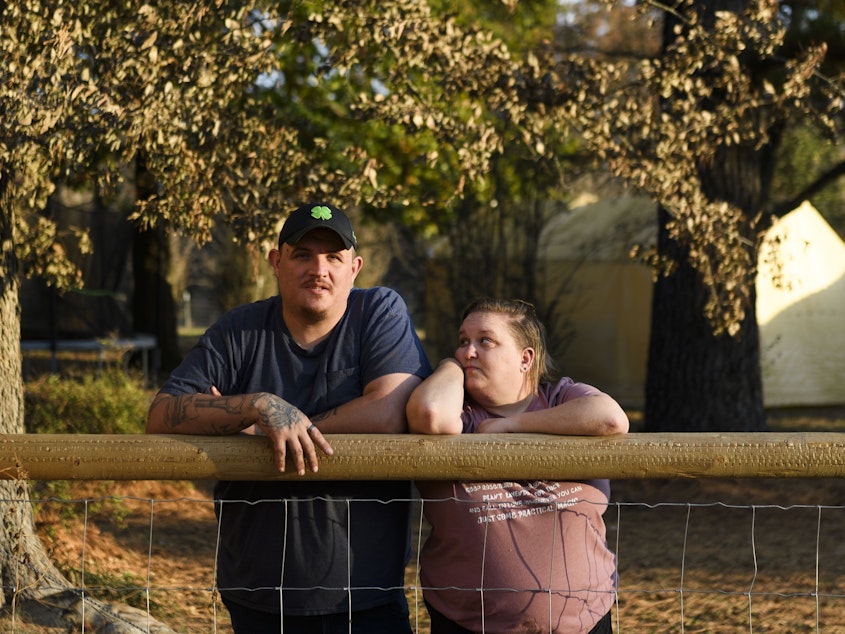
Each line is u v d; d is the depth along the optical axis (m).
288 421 2.29
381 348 2.50
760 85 9.32
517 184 12.67
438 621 2.48
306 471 2.33
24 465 2.34
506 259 13.51
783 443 2.31
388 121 4.92
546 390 2.59
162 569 5.47
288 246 2.46
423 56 4.78
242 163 4.73
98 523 6.15
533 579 2.36
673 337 9.27
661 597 5.29
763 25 5.47
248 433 2.54
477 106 5.07
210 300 26.62
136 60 4.00
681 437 2.33
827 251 14.95
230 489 2.52
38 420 7.26
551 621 2.36
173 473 2.34
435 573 2.45
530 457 2.31
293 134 4.87
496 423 2.41
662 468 2.32
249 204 4.65
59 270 5.02
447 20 5.02
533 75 5.15
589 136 5.18
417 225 13.38
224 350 2.53
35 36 3.79
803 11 10.09
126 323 15.13
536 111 5.21
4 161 3.93
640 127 5.21
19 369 4.53
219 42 4.34
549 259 15.84
